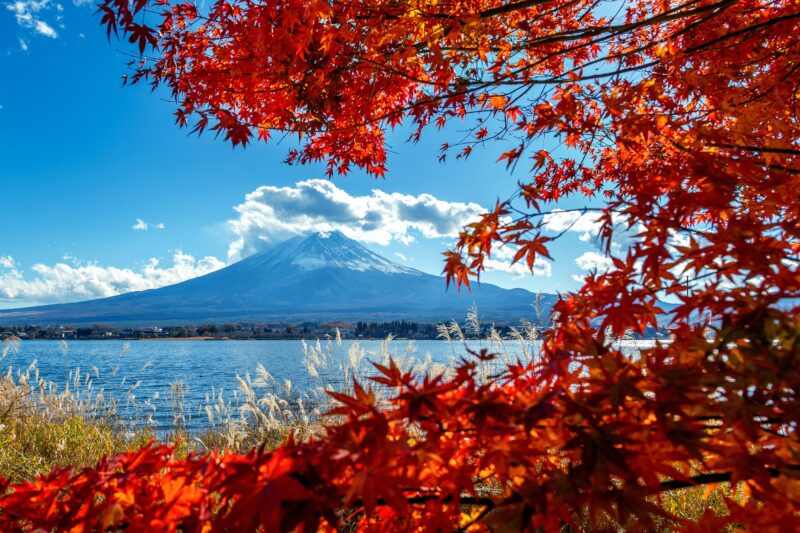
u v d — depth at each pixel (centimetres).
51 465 464
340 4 287
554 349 142
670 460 106
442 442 113
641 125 213
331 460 102
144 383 1972
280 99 344
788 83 263
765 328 108
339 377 573
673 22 387
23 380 645
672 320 130
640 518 97
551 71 419
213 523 97
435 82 342
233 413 681
